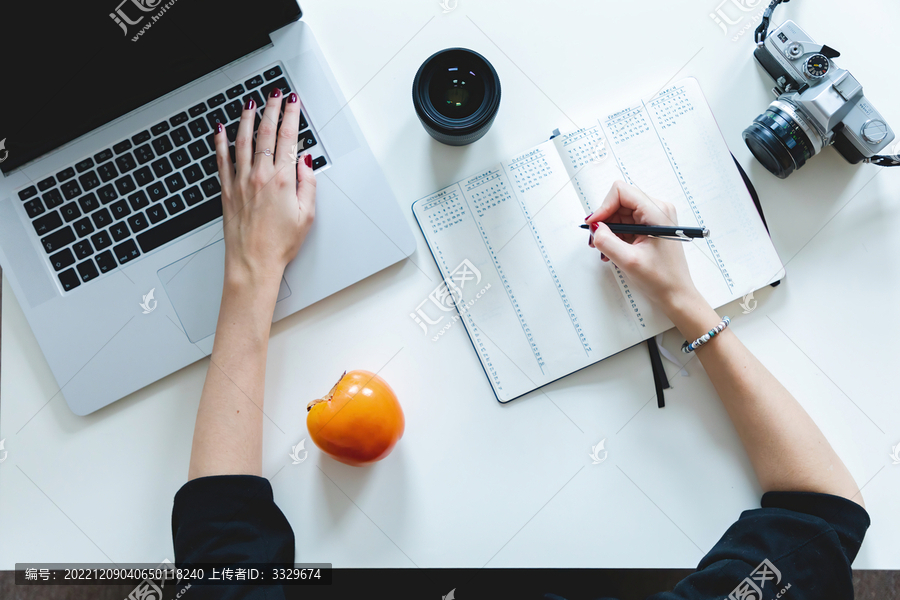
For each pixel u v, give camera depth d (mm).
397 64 820
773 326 794
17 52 695
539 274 787
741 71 822
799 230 807
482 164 811
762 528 668
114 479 781
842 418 778
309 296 768
